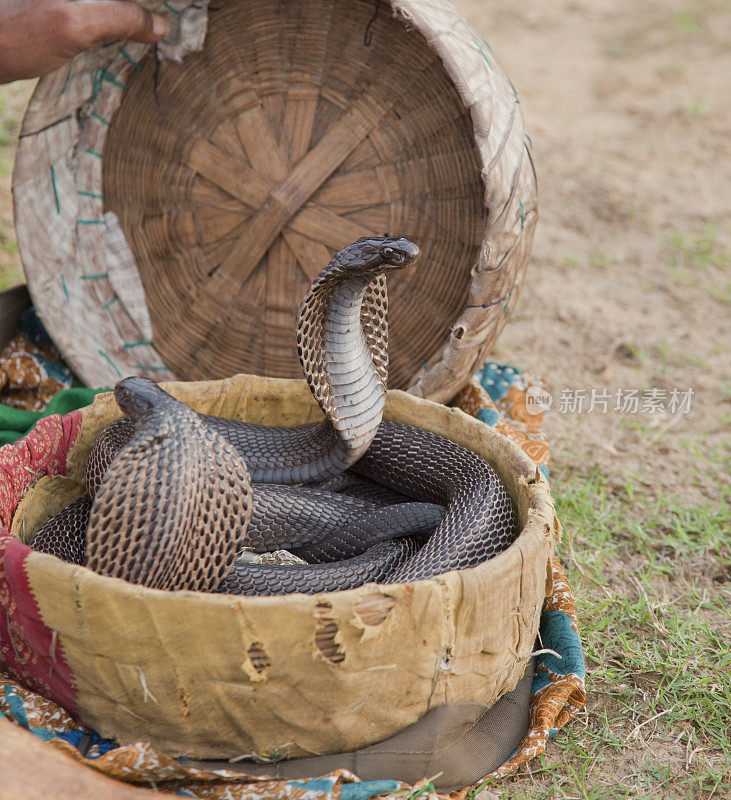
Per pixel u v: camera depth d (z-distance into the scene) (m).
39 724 1.87
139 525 1.74
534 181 2.90
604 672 2.46
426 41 2.56
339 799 1.77
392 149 2.96
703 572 2.98
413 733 1.90
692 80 8.05
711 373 4.27
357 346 2.32
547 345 4.48
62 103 3.01
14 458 2.30
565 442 3.72
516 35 9.02
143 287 3.25
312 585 2.09
